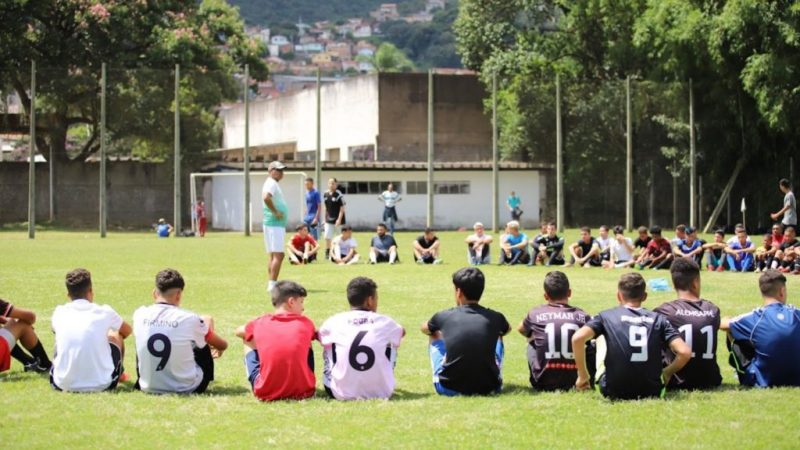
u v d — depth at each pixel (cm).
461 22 6216
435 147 5825
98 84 4944
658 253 2400
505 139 5528
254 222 5091
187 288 1919
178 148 4272
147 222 5366
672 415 847
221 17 6925
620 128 5000
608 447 758
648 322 906
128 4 5425
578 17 5350
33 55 5050
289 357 918
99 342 967
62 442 779
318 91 4416
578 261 2464
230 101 5609
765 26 4072
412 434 798
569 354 955
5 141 6172
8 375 1043
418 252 2556
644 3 5003
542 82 5353
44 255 2855
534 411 869
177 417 854
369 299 953
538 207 5522
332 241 2608
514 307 1650
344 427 820
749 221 4700
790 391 936
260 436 795
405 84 5803
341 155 6272
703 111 4653
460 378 936
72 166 5262
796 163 4528
